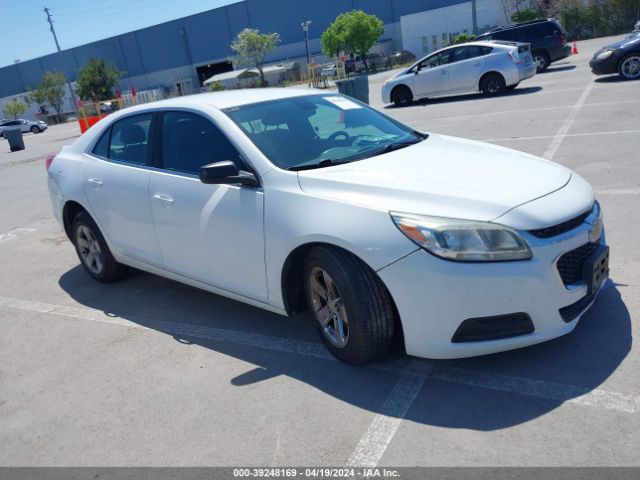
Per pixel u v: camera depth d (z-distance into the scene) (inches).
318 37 2386.8
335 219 123.4
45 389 145.3
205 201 150.9
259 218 137.5
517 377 121.0
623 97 445.1
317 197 128.3
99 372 149.6
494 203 115.4
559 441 101.0
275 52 2492.6
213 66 2669.8
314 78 1364.4
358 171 133.0
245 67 2351.1
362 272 122.0
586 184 134.6
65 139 1075.9
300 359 141.2
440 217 114.3
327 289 132.1
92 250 208.1
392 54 2082.9
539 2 1610.5
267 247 136.9
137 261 184.4
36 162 697.6
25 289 223.3
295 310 143.2
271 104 162.4
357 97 490.0
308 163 141.4
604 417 105.3
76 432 125.2
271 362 141.9
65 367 155.1
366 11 2266.2
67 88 2701.8
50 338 174.7
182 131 163.0
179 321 173.6
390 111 630.5
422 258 113.1
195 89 2691.9
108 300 198.2
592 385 114.8
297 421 117.2
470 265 110.7
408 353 121.6
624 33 1353.3
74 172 199.8
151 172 168.9
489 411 111.7
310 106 167.0
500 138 370.6
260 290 144.6
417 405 116.6
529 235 112.0
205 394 132.0
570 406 109.7
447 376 124.9
